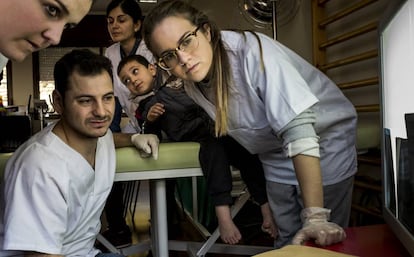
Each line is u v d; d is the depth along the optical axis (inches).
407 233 24.6
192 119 62.1
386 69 30.3
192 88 47.8
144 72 71.4
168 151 50.7
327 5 104.4
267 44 40.4
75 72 39.6
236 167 56.5
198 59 38.2
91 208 43.9
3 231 37.5
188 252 77.3
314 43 106.0
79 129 40.1
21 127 88.8
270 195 52.9
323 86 49.3
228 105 43.4
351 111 51.0
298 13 118.5
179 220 109.7
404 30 25.7
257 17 110.8
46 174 36.9
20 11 21.5
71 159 39.5
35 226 36.1
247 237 84.1
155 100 65.6
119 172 49.3
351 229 31.2
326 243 27.8
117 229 98.3
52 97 42.0
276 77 37.8
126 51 87.5
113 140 49.7
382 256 25.9
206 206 90.6
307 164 35.6
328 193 50.4
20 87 239.3
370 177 82.5
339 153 50.2
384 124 31.1
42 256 36.4
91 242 46.3
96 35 231.8
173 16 37.1
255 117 43.6
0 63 34.0
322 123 47.1
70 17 23.3
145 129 68.4
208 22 39.6
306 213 34.1
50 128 41.5
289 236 52.7
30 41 23.1
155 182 54.4
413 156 24.4
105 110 40.9
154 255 61.6
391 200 29.5
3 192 38.6
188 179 104.6
